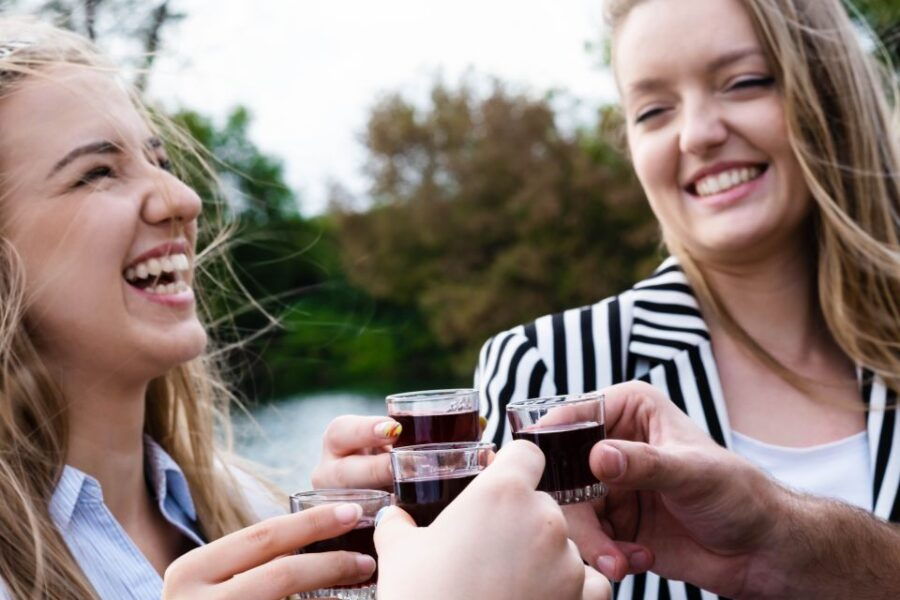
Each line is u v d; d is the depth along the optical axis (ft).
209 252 9.95
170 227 7.02
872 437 8.34
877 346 8.61
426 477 5.47
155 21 17.47
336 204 90.58
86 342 6.72
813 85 8.61
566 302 76.74
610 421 6.55
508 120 82.74
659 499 6.55
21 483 6.45
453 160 84.23
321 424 49.70
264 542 5.18
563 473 5.87
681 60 8.43
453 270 83.10
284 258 11.01
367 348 89.30
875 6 24.14
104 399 6.93
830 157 8.56
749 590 6.52
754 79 8.39
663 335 8.79
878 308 8.71
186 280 7.27
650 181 8.88
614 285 75.46
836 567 6.42
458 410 6.78
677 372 8.66
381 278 87.61
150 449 7.57
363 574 5.31
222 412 9.48
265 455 23.97
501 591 4.07
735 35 8.36
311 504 5.65
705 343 8.77
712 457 5.84
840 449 8.43
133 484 7.25
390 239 86.84
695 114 8.44
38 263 6.61
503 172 81.92
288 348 86.43
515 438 6.11
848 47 8.79
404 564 4.19
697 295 9.08
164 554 7.40
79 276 6.61
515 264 78.23
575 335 8.88
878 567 6.44
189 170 9.87
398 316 90.43
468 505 4.25
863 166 8.80
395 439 6.89
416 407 6.78
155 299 6.89
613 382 8.73
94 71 7.07
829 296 8.76
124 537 6.83
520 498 4.27
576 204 76.95
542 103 82.74
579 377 8.73
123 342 6.75
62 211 6.59
